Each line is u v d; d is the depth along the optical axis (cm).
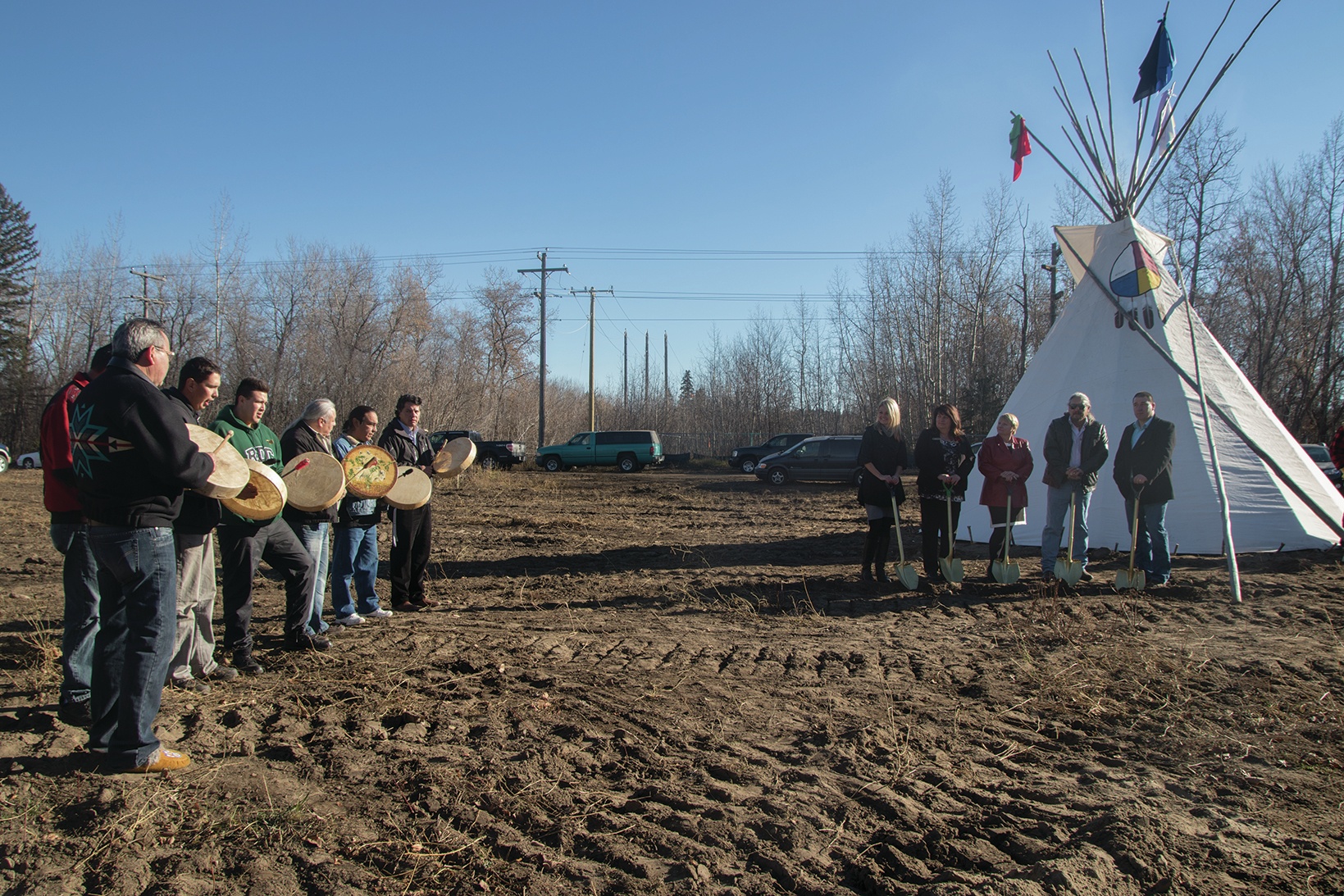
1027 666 505
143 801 319
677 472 3322
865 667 514
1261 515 895
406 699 449
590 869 279
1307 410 2795
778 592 757
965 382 3509
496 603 720
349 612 625
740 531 1302
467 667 511
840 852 289
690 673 503
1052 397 995
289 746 378
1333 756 372
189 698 444
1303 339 2822
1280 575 784
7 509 1552
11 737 382
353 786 340
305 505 537
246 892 262
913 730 405
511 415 4731
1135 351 947
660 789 339
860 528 1344
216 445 408
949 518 761
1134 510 750
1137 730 408
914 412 3606
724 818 312
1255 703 441
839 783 345
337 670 505
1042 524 991
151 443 332
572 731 403
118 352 345
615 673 502
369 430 647
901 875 274
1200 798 332
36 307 4594
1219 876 272
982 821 312
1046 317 3503
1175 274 1047
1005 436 785
